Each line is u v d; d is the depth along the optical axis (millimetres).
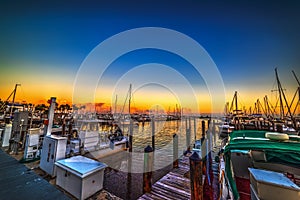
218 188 4059
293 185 1676
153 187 3891
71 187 3301
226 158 2588
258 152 2666
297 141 2631
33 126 8422
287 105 15086
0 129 7215
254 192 1986
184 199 3350
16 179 2516
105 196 3359
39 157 5309
